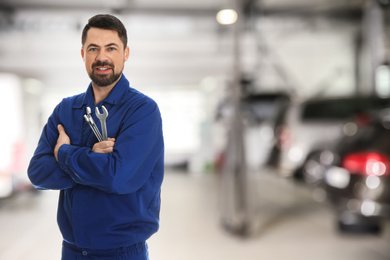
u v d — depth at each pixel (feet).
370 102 22.26
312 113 23.00
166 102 44.60
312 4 27.91
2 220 18.78
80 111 5.04
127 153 4.55
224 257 13.07
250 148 25.89
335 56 40.57
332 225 16.37
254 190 23.95
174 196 24.09
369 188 12.59
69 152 4.56
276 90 41.14
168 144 43.86
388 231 14.98
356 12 29.66
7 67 38.88
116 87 4.96
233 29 16.39
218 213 19.16
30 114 33.32
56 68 40.27
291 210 19.31
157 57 38.99
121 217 4.73
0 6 23.81
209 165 37.50
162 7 25.79
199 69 41.70
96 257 4.82
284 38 36.78
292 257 12.84
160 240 15.10
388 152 12.76
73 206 4.78
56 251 13.93
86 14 24.52
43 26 25.27
